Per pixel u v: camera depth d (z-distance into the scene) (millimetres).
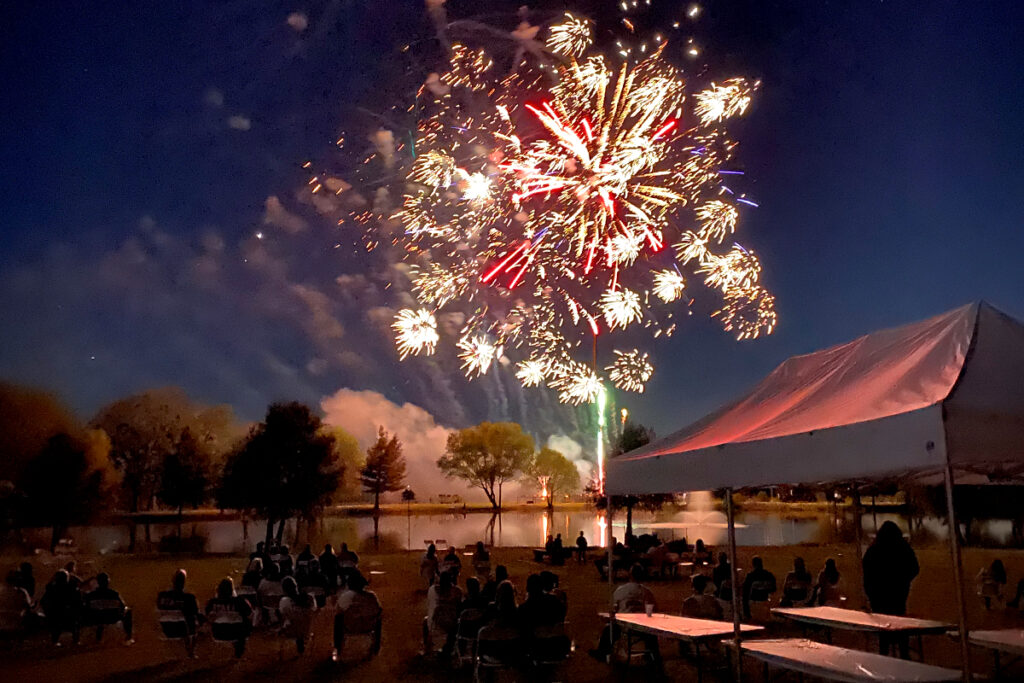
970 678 4785
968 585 16266
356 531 52062
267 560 13203
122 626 11555
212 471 63469
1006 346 5469
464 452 98438
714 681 8133
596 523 62375
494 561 26062
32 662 9695
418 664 9477
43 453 41312
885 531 9312
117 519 59438
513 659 7758
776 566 21109
